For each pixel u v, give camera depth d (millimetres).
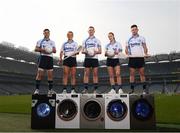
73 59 8469
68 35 8578
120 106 6512
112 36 8680
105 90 42844
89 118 6438
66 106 6551
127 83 41562
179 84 42500
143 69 7938
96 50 8508
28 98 22547
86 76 8492
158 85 43812
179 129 6508
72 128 6410
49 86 8227
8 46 41719
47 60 8188
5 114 11141
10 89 40375
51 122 6375
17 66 44656
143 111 6418
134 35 8094
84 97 6520
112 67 8617
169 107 12461
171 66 43688
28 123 7453
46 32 8297
